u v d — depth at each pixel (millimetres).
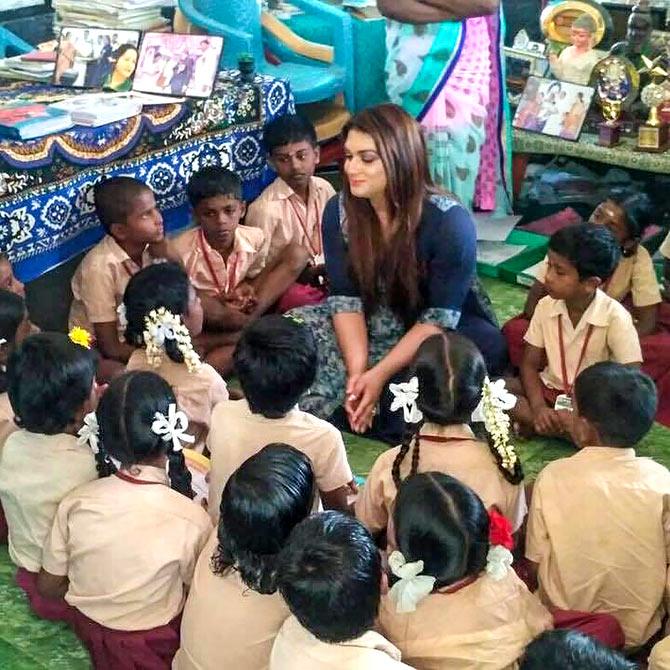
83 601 2260
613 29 4461
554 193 4773
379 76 4645
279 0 4746
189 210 3783
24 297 3273
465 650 1933
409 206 2861
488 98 4207
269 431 2387
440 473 1995
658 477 2250
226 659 2045
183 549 2230
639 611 2244
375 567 1804
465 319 3254
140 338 2818
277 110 3980
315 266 3771
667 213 4578
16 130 3182
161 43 3756
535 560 2273
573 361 3039
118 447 2234
